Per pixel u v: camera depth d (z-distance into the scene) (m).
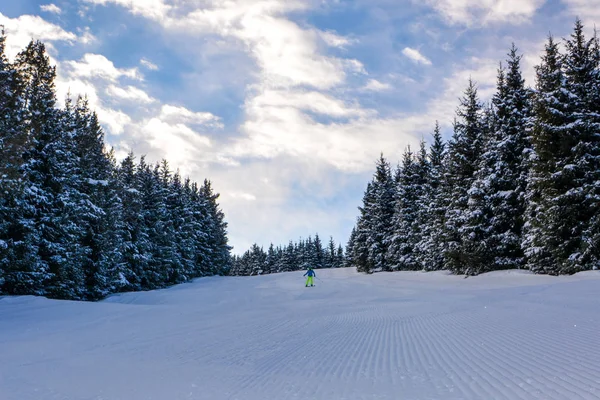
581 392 4.20
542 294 15.26
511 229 30.03
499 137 31.02
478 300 15.84
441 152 47.75
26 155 26.31
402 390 5.02
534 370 5.29
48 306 20.73
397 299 21.03
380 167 58.03
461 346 7.53
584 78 24.62
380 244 53.84
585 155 22.70
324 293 30.47
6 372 7.64
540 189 24.61
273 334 11.62
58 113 28.84
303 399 4.98
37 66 27.31
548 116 24.39
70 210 27.20
